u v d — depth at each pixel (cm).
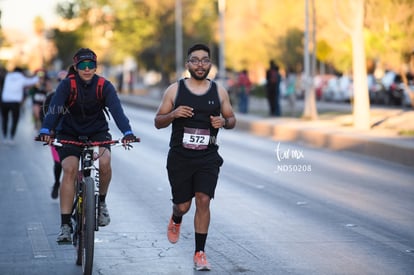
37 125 5291
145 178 3294
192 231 2167
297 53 10981
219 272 1709
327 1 6850
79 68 1703
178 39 12838
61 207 1731
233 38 12550
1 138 5406
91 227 1602
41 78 5144
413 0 5825
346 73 11281
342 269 1738
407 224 2272
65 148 1748
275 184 3095
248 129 6222
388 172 3484
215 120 1661
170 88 1700
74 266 1769
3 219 2356
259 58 12281
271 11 10844
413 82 8156
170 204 2625
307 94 6550
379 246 1978
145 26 13738
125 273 1700
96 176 1773
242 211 2481
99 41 15438
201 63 1672
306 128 5353
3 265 1778
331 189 2958
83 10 14950
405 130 4834
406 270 1731
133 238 2070
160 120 1683
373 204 2617
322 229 2195
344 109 8238
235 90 9375
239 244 1997
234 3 12669
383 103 8875
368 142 4197
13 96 4859
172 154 1708
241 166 3697
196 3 14038
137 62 15162
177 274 1691
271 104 7162
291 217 2378
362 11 5253
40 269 1742
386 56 6350
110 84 1744
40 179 3269
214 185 1708
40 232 2159
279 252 1906
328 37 7000
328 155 4234
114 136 5069
